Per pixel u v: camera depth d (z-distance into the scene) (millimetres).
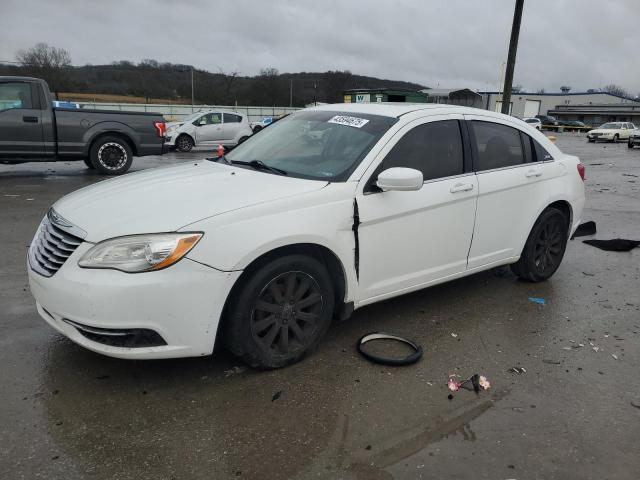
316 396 3152
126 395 3086
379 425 2898
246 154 4367
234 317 3133
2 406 2934
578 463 2652
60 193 9453
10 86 10586
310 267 3363
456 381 3385
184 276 2906
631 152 28188
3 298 4395
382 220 3658
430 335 4031
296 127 4445
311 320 3482
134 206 3178
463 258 4348
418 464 2598
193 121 20266
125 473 2477
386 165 3756
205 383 3240
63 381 3199
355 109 4352
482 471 2564
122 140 11867
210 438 2742
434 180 4020
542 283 5309
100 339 2973
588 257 6363
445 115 4250
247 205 3150
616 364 3689
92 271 2883
